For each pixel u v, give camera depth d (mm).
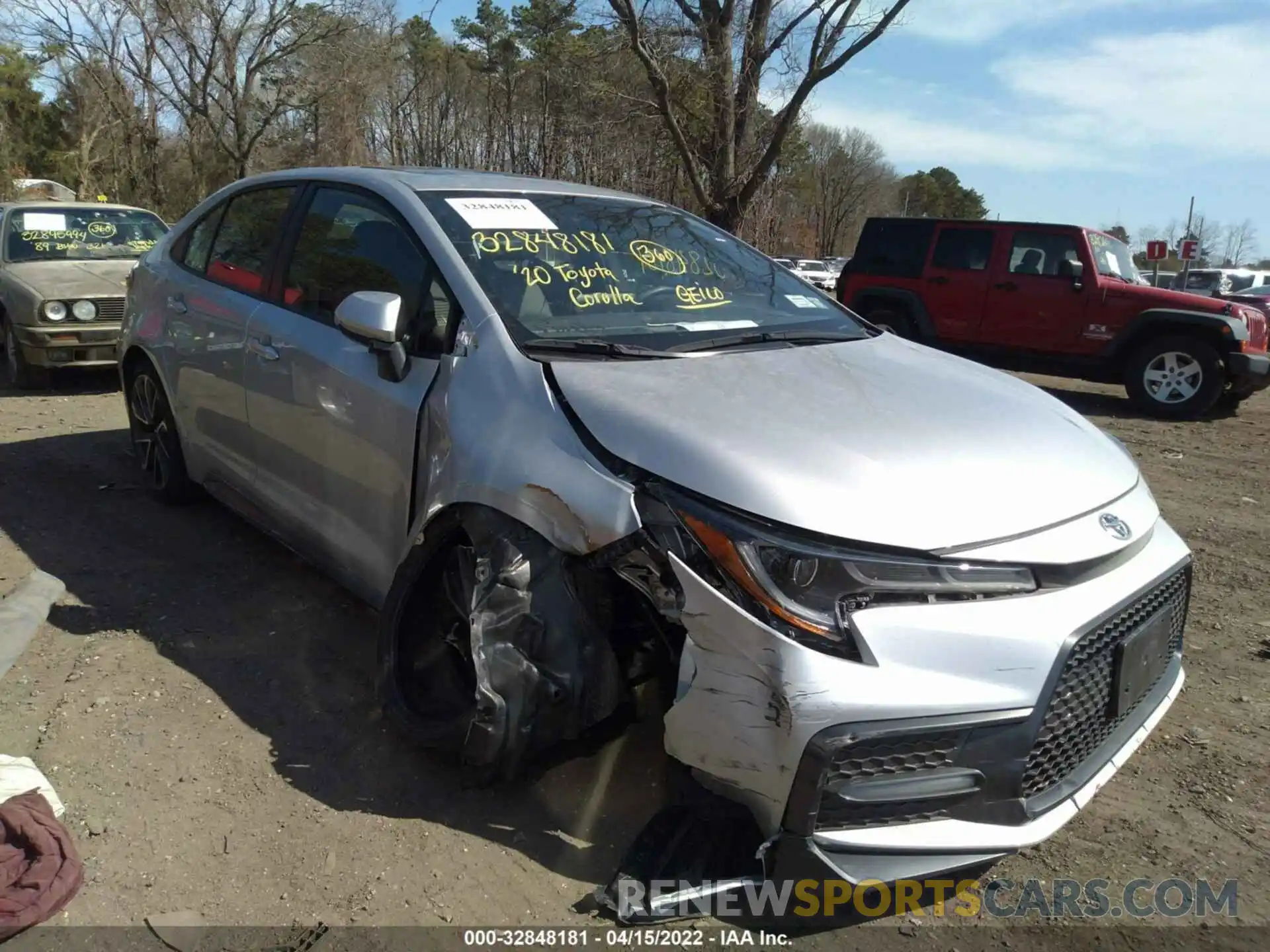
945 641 2252
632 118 15391
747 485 2354
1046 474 2627
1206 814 3029
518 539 2709
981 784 2293
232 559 4594
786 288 3988
